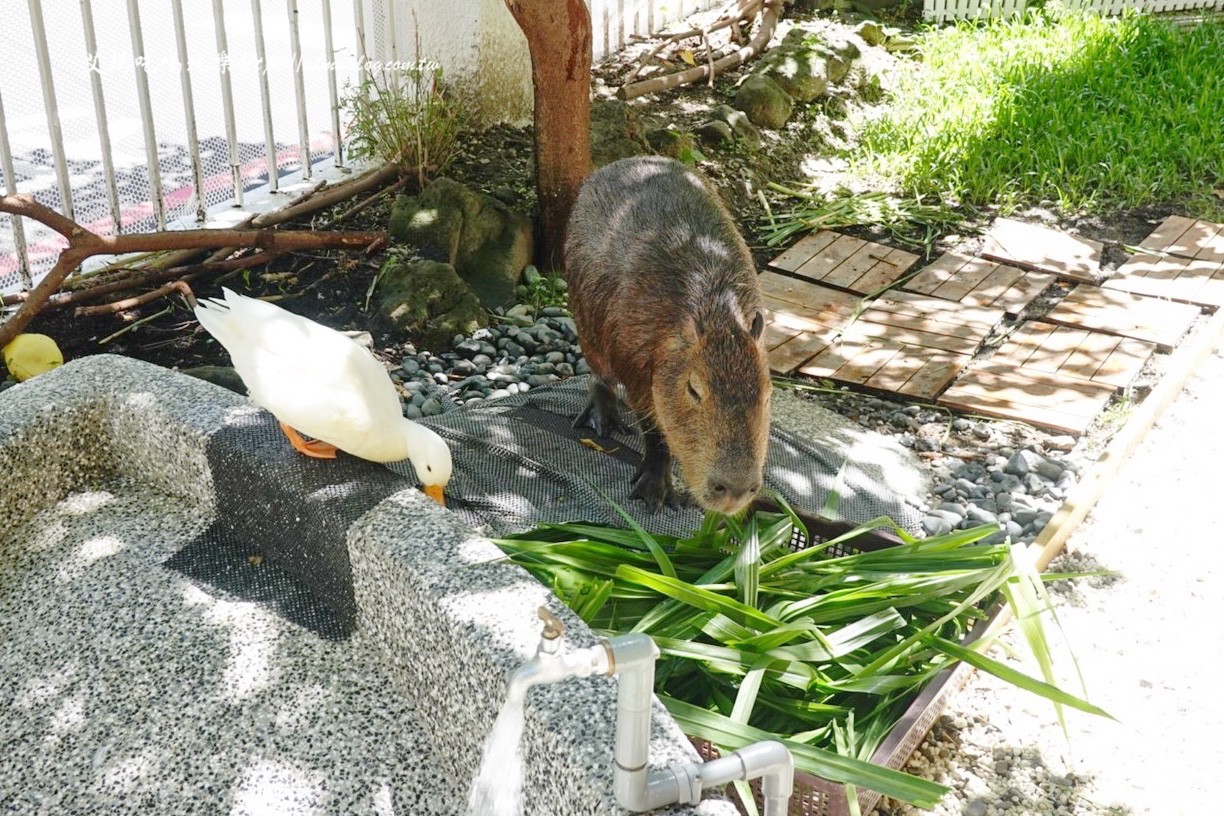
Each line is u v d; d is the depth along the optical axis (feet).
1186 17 18.54
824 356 10.05
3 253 10.42
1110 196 13.12
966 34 16.72
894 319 10.64
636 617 6.39
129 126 12.67
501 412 8.76
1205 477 8.56
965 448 8.95
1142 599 7.39
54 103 9.83
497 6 13.08
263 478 6.39
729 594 6.64
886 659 6.02
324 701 5.88
